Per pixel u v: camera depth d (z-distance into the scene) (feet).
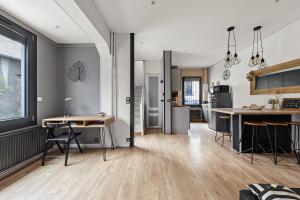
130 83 14.11
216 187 7.73
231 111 11.75
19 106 10.93
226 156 11.91
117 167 10.00
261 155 12.15
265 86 15.20
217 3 9.72
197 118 30.48
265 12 10.77
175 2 9.59
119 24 12.45
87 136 14.32
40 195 7.16
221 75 24.58
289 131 12.46
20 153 10.09
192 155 12.12
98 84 14.37
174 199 6.84
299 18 11.64
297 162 10.74
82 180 8.43
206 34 14.34
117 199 6.84
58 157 11.80
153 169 9.70
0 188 7.74
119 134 14.21
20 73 10.96
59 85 14.37
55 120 11.25
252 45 16.87
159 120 24.39
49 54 13.41
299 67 11.87
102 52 13.60
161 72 23.49
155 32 13.93
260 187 3.77
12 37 10.12
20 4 8.64
